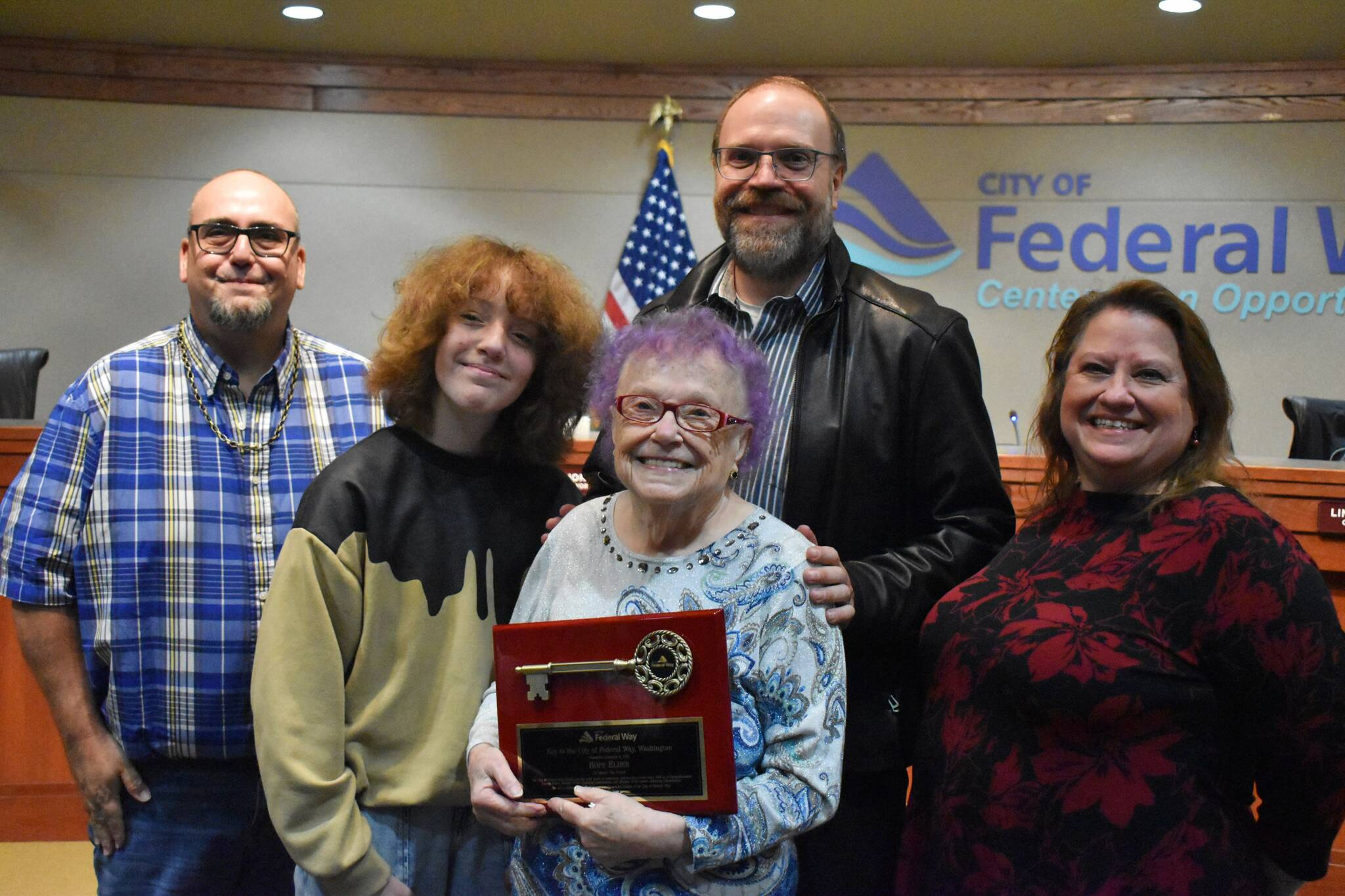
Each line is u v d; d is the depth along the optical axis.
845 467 2.01
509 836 1.78
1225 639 1.59
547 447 1.90
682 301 2.25
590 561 1.65
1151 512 1.70
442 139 6.83
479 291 1.77
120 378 2.17
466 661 1.75
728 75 6.82
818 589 1.57
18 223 6.67
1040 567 1.77
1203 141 6.62
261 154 6.77
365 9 6.10
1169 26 6.13
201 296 2.23
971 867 1.66
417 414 1.83
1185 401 1.73
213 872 2.11
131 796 2.11
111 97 6.69
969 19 6.08
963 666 1.74
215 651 2.11
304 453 2.27
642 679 1.47
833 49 6.56
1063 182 6.71
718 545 1.59
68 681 2.10
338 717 1.68
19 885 3.19
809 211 2.08
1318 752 1.56
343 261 6.81
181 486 2.15
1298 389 6.57
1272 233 6.58
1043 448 1.91
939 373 2.01
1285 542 1.60
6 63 6.63
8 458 3.48
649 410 1.57
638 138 6.86
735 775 1.47
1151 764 1.58
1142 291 1.78
